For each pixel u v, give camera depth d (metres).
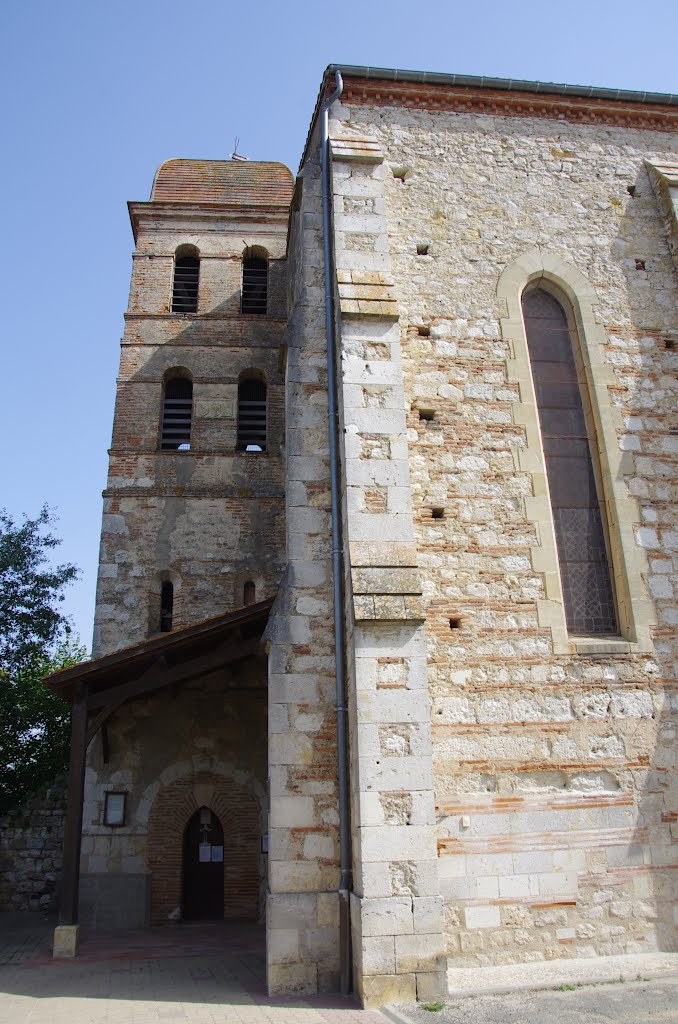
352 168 10.64
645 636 9.14
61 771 16.81
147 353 16.86
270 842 8.35
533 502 9.49
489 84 11.66
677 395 10.44
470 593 9.00
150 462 15.63
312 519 9.66
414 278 10.50
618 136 11.99
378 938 7.16
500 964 7.77
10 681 17.31
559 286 10.93
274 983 7.86
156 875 12.62
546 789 8.40
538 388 10.50
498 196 11.23
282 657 9.00
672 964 7.75
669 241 11.33
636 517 9.69
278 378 16.94
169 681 10.70
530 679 8.74
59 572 18.89
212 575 14.76
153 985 8.42
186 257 18.88
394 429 9.08
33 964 9.66
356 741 7.81
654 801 8.53
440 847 8.03
